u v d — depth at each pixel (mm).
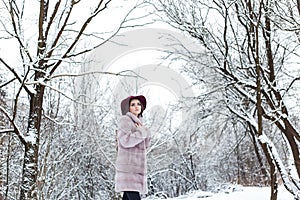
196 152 17156
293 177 7691
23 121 10312
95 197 14820
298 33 7559
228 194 9875
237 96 9859
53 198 11984
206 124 13055
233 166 18859
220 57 9477
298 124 9992
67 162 13148
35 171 5301
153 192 16172
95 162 14445
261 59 9094
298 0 6930
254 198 8867
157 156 15523
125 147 5125
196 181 16828
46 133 11031
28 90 5441
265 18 8164
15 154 10617
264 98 8922
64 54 5582
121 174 5121
